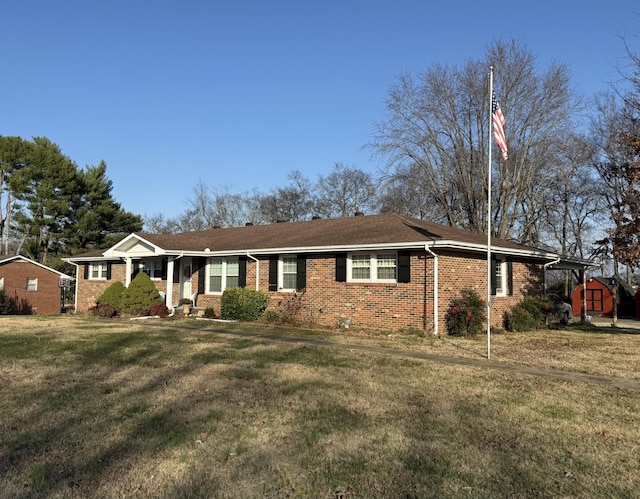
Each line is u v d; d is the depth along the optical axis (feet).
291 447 16.48
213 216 180.14
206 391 23.73
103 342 39.81
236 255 63.82
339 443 16.89
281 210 175.01
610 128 90.12
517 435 18.06
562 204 123.95
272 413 20.16
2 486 13.42
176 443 16.70
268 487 13.58
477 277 54.44
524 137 96.02
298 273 57.77
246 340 41.86
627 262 51.65
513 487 13.79
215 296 66.85
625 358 36.27
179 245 67.10
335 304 54.44
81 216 127.95
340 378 27.02
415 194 104.88
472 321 48.93
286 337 44.57
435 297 47.70
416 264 49.37
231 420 19.17
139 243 69.56
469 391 24.57
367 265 52.85
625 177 54.80
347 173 173.17
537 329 59.06
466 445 16.92
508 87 93.81
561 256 66.90
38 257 126.93
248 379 26.45
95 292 85.66
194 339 42.19
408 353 36.68
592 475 14.67
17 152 130.93
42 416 19.53
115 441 16.84
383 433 17.94
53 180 123.65
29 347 36.96
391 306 50.65
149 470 14.56
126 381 25.76
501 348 40.60
